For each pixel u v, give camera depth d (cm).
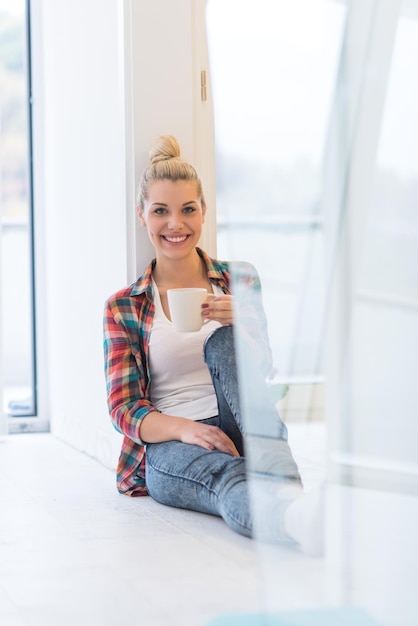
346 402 119
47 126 385
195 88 271
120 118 272
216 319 223
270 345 129
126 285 269
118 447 287
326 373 121
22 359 539
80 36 324
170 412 238
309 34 122
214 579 163
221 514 206
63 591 157
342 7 119
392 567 115
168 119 268
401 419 114
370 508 117
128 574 168
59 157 363
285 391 128
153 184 243
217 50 132
